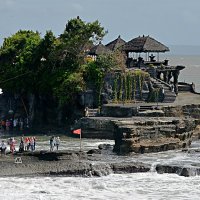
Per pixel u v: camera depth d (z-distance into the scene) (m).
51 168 108.19
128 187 100.06
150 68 170.00
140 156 120.50
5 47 182.25
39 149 129.25
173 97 161.62
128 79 161.50
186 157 119.50
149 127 127.00
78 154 118.44
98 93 158.75
